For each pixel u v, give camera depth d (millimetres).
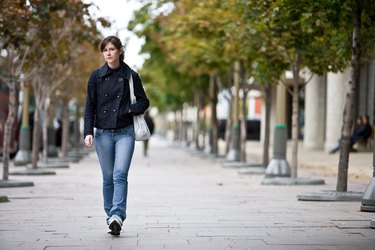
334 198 13945
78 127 41312
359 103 37594
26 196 15211
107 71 9398
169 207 12953
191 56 29078
